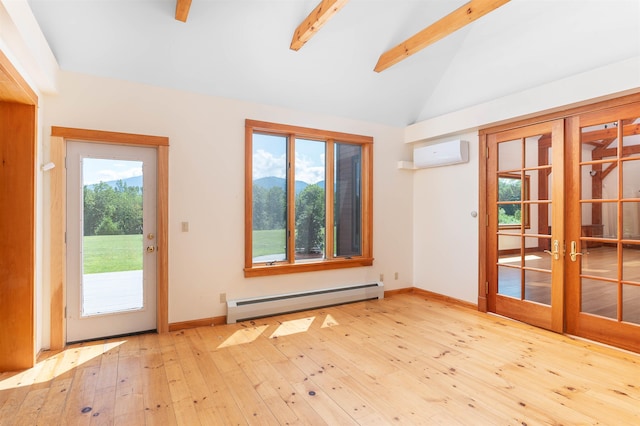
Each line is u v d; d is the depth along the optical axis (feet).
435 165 14.98
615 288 9.66
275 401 7.02
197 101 11.45
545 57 10.99
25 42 6.79
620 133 9.47
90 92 9.87
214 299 11.80
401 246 16.19
